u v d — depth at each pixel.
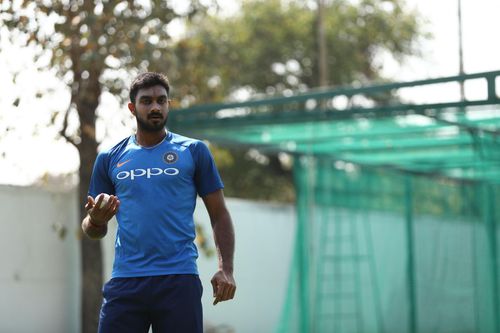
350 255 28.27
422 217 28.86
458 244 27.28
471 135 24.28
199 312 9.67
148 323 9.73
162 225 9.59
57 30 22.25
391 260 29.05
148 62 23.14
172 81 25.08
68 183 25.64
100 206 9.31
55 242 24.36
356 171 28.89
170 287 9.51
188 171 9.79
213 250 25.69
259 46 55.59
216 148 30.06
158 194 9.66
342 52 56.59
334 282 27.75
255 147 27.28
